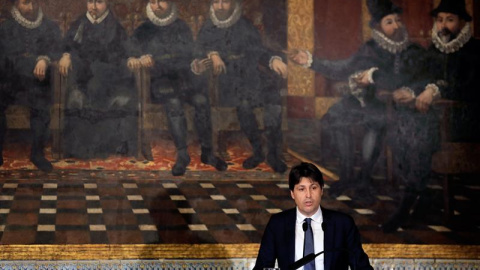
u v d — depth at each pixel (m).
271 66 6.41
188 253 6.18
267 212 6.32
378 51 6.52
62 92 6.16
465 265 6.44
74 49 6.19
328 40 6.48
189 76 6.33
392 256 6.40
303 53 6.45
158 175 6.23
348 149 6.46
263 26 6.42
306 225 3.80
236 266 6.21
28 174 6.06
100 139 6.18
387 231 6.43
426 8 6.56
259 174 6.36
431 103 6.54
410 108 6.52
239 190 6.32
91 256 6.04
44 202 6.05
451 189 6.50
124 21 6.26
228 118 6.36
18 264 5.93
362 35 6.52
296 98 6.44
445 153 6.53
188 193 6.25
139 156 6.22
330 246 3.94
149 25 6.29
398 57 6.53
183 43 6.33
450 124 6.54
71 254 6.01
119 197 6.16
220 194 6.29
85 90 6.18
